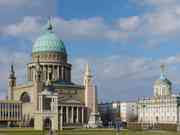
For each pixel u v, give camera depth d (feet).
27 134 627.46
